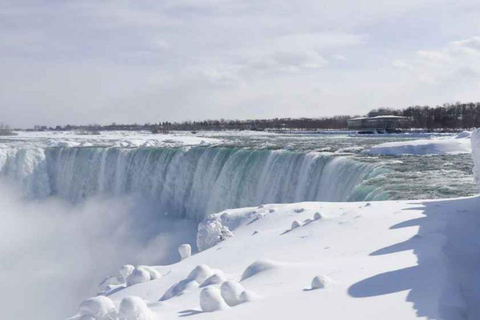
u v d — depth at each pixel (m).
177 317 6.47
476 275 7.77
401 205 13.45
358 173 25.72
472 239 9.78
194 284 8.42
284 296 6.80
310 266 8.38
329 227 11.88
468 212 11.77
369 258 8.63
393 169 25.08
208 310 6.64
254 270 8.53
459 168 25.70
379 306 6.09
